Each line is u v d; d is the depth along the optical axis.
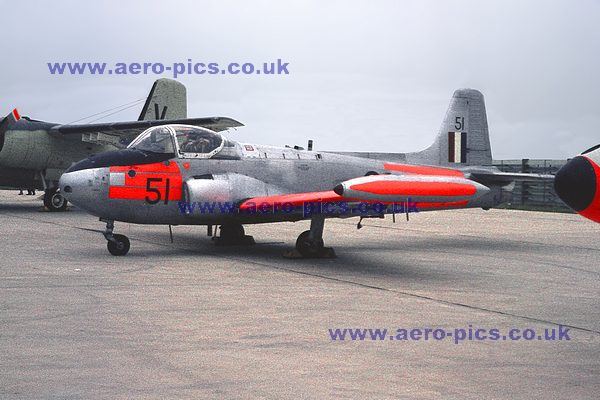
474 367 6.75
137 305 9.33
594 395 5.96
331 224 23.25
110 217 13.77
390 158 18.67
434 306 9.69
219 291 10.47
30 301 9.45
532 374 6.55
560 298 10.57
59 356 6.82
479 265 14.02
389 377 6.38
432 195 12.54
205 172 14.57
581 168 6.51
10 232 18.38
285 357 6.97
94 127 25.97
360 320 8.69
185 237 17.88
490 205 18.62
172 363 6.68
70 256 13.96
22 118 27.52
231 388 5.99
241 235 16.42
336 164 16.72
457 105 19.84
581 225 24.48
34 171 26.80
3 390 5.82
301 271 12.63
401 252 15.87
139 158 13.94
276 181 15.55
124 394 5.78
